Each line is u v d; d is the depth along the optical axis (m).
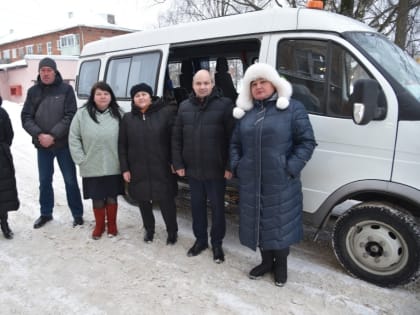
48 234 4.16
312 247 3.82
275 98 2.84
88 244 3.90
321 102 3.14
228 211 4.25
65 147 4.11
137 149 3.60
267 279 3.19
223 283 3.13
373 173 2.92
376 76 2.86
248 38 3.54
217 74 5.05
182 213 4.84
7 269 3.41
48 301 2.91
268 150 2.79
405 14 7.48
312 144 2.79
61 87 4.06
